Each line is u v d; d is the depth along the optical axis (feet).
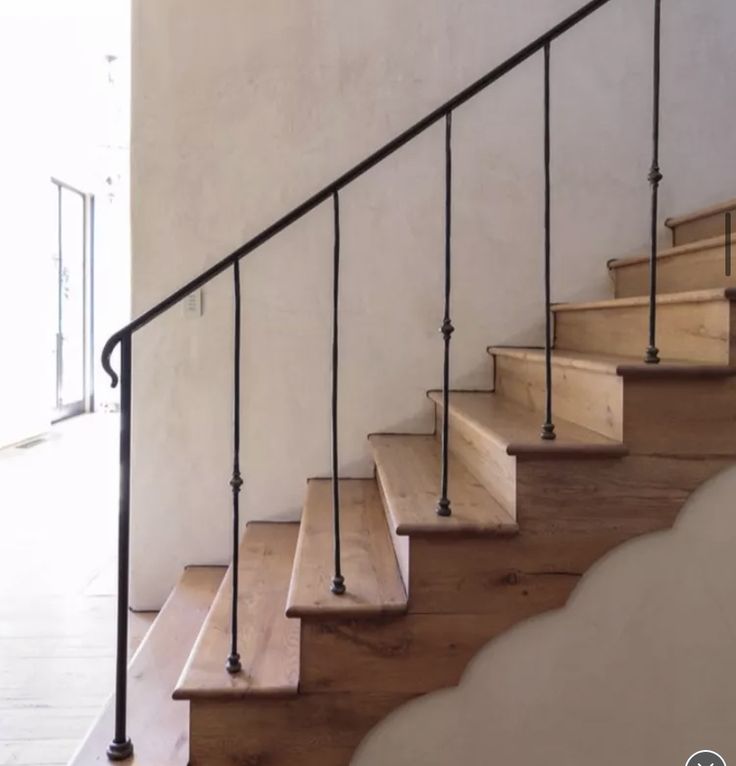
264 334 8.56
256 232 8.47
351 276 8.59
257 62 8.45
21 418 20.08
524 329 8.70
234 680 4.85
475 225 8.64
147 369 8.48
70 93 18.33
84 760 4.99
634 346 6.31
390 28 8.54
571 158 8.66
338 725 4.84
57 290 24.88
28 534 11.34
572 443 4.88
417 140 8.55
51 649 7.42
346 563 5.63
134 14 8.32
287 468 8.66
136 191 8.39
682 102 8.71
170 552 8.61
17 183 19.34
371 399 8.66
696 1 8.70
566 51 8.61
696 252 6.73
